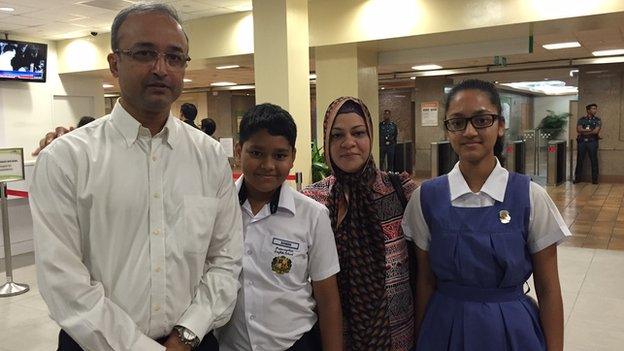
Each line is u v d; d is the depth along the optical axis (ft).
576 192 33.35
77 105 36.17
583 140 37.63
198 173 4.50
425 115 44.78
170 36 4.13
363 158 5.44
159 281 4.16
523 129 67.67
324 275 5.08
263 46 21.08
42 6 24.40
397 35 21.84
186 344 4.20
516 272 4.81
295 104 21.06
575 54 33.30
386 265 5.40
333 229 5.42
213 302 4.40
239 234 4.81
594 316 12.17
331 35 23.35
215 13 25.84
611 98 37.81
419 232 5.39
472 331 4.83
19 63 30.78
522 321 4.82
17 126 32.42
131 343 3.95
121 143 4.21
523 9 19.25
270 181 4.96
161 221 4.22
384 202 5.56
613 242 19.52
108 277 4.05
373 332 5.15
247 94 63.26
